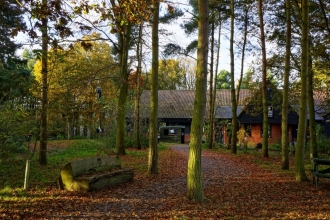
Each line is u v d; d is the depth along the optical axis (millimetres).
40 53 7645
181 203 6832
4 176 9141
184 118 37000
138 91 22047
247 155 18359
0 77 10523
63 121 12750
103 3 7090
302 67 9484
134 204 6715
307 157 18438
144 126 25938
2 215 5590
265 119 17438
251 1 17672
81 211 6090
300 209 6492
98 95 17156
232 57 19578
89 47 7859
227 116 36031
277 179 10141
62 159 14242
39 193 7289
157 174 10711
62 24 6887
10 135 9727
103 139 21375
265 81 17250
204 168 12891
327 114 23297
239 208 6527
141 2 6891
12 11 9719
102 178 8039
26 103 10250
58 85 11102
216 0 18328
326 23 13414
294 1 13234
